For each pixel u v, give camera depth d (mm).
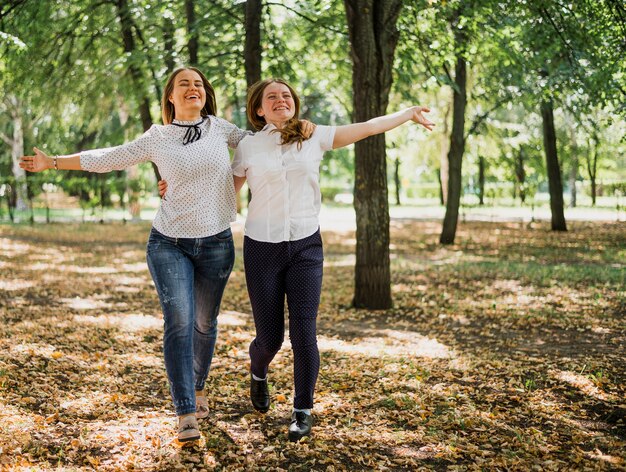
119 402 4199
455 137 16891
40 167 3523
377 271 8055
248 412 4105
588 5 9211
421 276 10898
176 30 12508
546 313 7590
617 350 5797
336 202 47594
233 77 11828
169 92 3697
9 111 24594
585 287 9570
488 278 10609
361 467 3295
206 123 3684
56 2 12266
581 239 17938
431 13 9062
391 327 7027
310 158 3600
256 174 3561
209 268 3602
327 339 6340
